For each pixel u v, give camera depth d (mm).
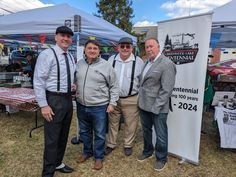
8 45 12719
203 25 2861
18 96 4555
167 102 2844
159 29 3391
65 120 2600
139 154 3482
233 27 4152
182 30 3086
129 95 3230
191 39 2994
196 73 2988
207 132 4480
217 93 4074
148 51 2820
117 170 3010
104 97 2887
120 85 3215
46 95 2426
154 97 2842
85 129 3092
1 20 5395
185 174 2955
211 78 5004
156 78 2773
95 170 2982
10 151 3473
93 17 5621
